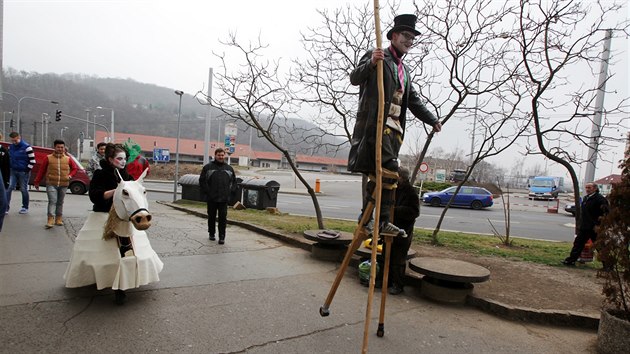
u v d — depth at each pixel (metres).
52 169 7.70
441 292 5.11
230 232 8.95
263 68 8.70
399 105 3.16
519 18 7.88
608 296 4.00
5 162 8.12
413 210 5.20
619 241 3.85
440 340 3.97
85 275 4.19
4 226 7.55
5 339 3.27
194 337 3.59
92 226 4.29
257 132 9.84
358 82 3.10
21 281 4.57
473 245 8.66
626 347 3.64
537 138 7.61
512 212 25.02
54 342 3.29
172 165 44.16
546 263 7.27
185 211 12.70
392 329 4.14
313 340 3.73
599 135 7.74
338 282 3.45
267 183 14.83
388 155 3.00
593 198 7.01
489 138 8.52
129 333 3.55
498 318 4.71
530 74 7.04
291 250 7.43
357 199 28.56
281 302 4.63
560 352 3.90
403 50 3.13
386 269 3.84
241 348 3.46
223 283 5.12
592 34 6.80
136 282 4.14
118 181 4.35
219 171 7.48
